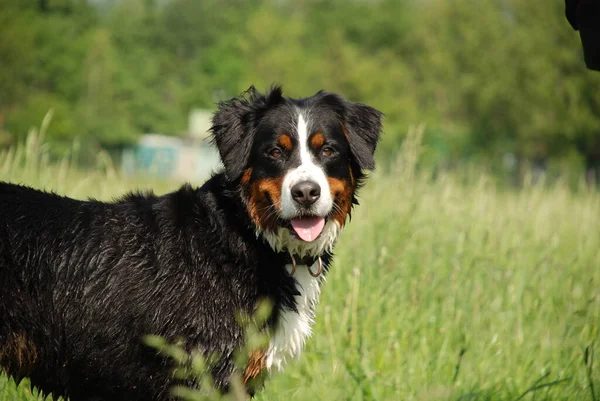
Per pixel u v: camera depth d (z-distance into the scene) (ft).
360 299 17.65
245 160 13.37
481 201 24.43
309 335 13.85
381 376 15.55
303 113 13.57
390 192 24.17
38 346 13.04
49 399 14.94
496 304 18.52
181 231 13.23
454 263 19.83
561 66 123.75
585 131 121.70
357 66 139.33
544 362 16.66
